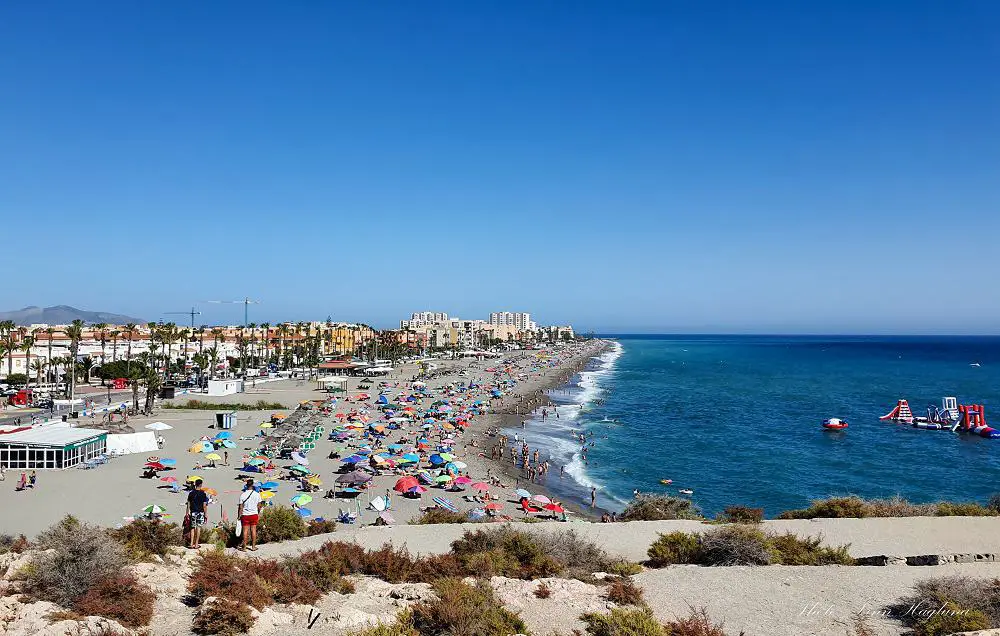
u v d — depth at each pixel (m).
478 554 16.52
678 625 12.55
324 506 39.62
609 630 11.73
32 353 111.50
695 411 96.06
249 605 11.93
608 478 53.59
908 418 83.88
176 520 34.47
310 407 84.69
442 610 11.59
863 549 20.03
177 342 152.88
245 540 17.91
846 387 132.00
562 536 19.28
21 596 11.35
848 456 62.56
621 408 99.88
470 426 81.00
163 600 12.21
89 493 39.72
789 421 85.75
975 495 47.94
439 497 42.84
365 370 155.25
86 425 63.59
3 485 41.44
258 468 47.91
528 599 13.92
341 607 12.61
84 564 11.91
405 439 67.19
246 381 122.81
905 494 48.19
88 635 10.09
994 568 17.83
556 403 106.31
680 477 53.94
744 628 13.18
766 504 45.75
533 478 52.56
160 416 76.50
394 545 19.97
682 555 19.08
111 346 141.00
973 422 78.69
